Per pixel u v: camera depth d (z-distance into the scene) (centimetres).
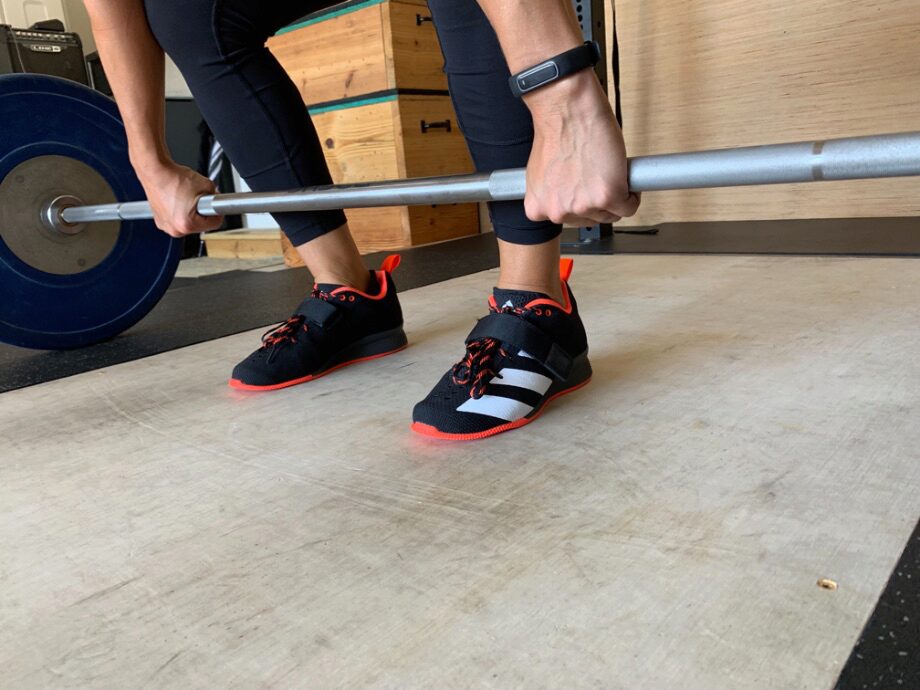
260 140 102
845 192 215
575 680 44
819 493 63
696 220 244
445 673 45
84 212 131
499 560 57
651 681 43
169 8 92
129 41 95
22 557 64
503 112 76
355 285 115
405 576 56
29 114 132
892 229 187
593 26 200
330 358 111
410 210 261
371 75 256
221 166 394
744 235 202
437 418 82
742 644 45
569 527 61
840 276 143
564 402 91
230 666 48
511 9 59
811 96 214
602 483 68
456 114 81
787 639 45
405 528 64
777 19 215
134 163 102
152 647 51
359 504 69
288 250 297
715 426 79
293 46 276
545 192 64
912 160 54
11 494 77
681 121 239
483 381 82
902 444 70
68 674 49
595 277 167
